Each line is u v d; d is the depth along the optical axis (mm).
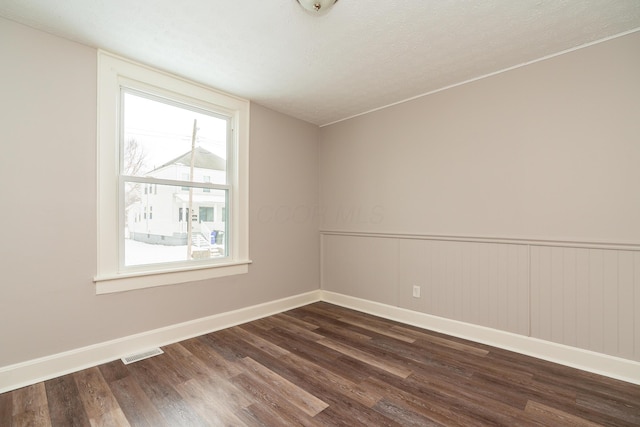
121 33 2020
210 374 2045
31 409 1660
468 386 1910
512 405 1717
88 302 2162
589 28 1959
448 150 2818
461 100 2736
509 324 2467
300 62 2398
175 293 2611
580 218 2162
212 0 1698
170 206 2672
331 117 3676
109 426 1540
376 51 2232
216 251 2996
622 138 2014
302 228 3754
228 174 3076
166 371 2082
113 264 2287
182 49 2213
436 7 1760
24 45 1919
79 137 2129
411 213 3080
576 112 2178
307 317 3258
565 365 2180
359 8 1766
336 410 1676
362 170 3523
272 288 3404
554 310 2266
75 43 2107
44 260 1990
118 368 2115
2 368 1836
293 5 1742
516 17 1850
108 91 2248
